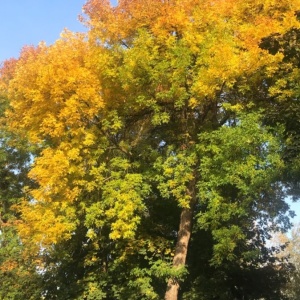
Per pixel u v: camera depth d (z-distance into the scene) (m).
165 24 12.93
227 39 12.42
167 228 16.69
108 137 14.12
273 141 11.56
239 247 17.52
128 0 13.73
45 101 13.16
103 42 13.84
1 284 18.52
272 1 12.85
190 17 13.29
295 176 11.95
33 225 13.34
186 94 12.63
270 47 12.20
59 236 12.70
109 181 13.59
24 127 14.12
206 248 16.84
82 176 13.42
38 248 17.70
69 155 12.80
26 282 18.39
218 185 12.11
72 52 13.80
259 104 13.50
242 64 11.95
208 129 13.51
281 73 12.47
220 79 12.03
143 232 15.75
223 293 16.94
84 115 13.08
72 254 17.44
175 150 14.21
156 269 13.92
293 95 11.98
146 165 14.38
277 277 19.34
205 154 12.77
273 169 11.58
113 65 13.52
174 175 12.56
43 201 13.30
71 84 12.62
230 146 11.75
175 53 12.39
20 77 13.84
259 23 12.50
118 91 13.82
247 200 11.99
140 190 13.06
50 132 12.90
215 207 11.84
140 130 15.38
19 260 18.78
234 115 13.91
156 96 13.18
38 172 12.71
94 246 16.44
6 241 19.52
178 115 14.54
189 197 12.60
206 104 13.92
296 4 12.52
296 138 10.48
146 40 12.80
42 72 12.79
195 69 12.70
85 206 13.59
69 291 16.64
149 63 12.66
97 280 16.42
